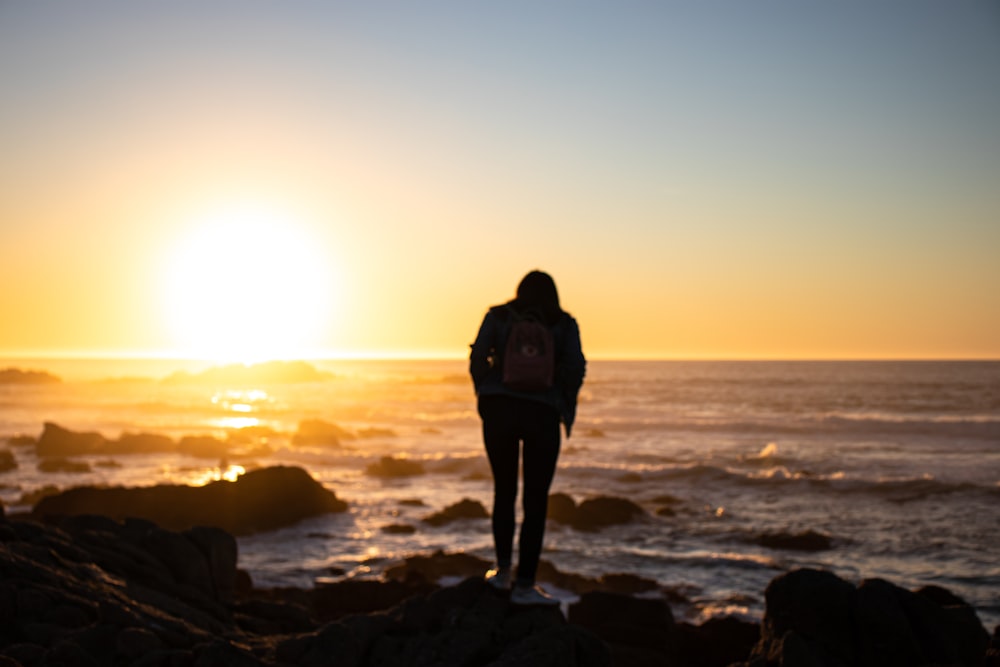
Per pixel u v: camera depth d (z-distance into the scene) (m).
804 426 56.19
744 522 24.52
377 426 62.47
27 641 5.46
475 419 68.62
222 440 47.41
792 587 7.81
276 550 20.92
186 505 23.25
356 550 20.83
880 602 7.45
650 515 25.28
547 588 16.52
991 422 55.50
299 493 24.92
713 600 15.85
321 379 172.38
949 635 7.46
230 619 7.95
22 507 26.03
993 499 27.64
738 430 55.47
